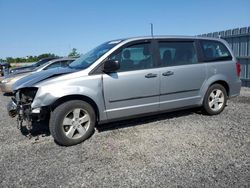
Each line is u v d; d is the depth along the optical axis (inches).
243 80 422.3
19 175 141.6
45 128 221.6
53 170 146.0
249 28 398.0
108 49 196.2
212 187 123.3
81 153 167.8
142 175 137.1
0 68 1000.9
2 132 217.6
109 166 148.4
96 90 185.3
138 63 201.8
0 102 367.6
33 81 182.5
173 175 135.6
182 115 246.8
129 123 225.6
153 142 181.2
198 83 229.6
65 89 175.3
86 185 129.6
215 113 244.8
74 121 181.6
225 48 251.4
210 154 159.2
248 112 253.1
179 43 222.7
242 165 143.9
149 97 205.8
